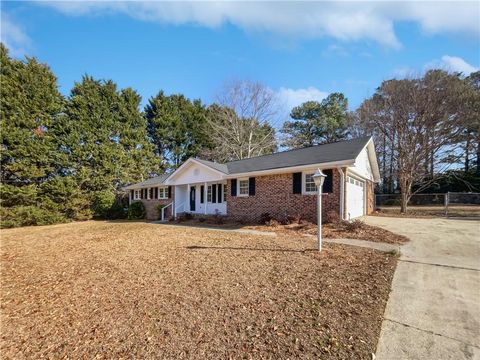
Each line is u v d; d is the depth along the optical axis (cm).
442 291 414
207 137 3247
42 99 1967
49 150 1967
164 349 289
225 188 1612
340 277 482
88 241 1029
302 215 1155
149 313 375
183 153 3288
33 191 1831
